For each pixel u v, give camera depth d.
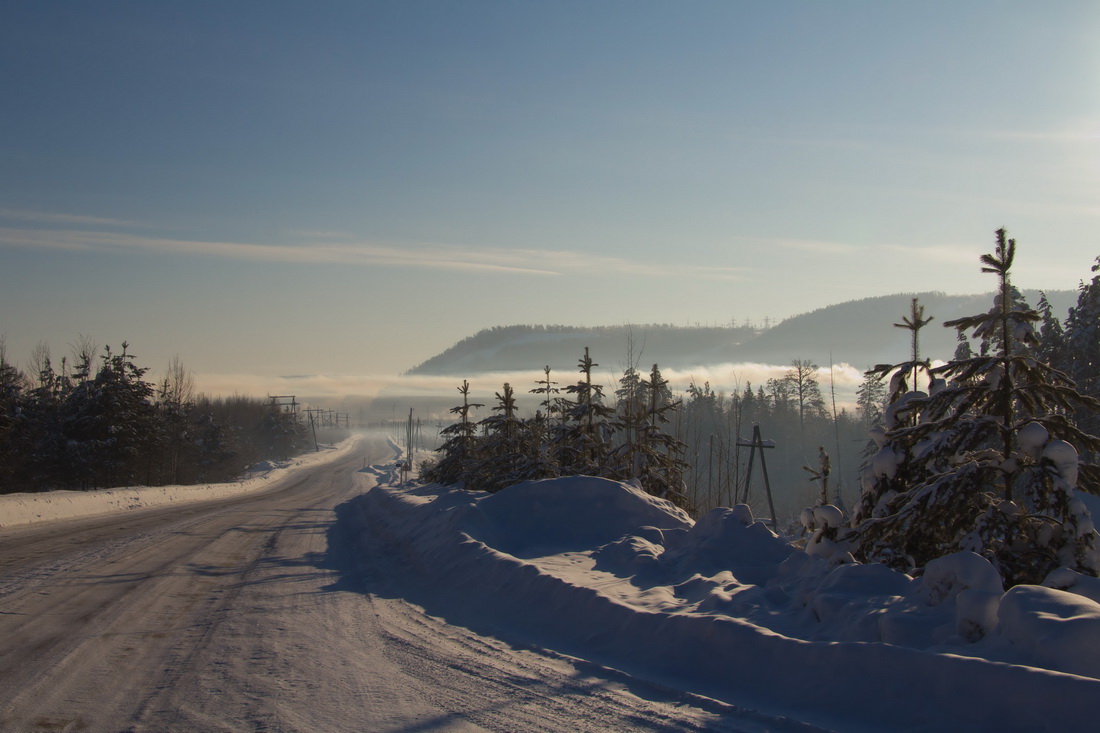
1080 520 6.79
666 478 20.86
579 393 21.02
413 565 12.81
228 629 7.89
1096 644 4.44
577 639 7.19
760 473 70.25
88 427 46.06
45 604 9.09
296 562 13.48
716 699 5.29
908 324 9.09
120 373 47.72
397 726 4.90
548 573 8.86
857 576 6.75
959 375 7.84
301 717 5.11
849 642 5.33
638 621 6.85
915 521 7.62
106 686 5.84
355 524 22.48
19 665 6.42
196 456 71.62
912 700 4.70
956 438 7.54
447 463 29.97
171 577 11.36
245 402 120.19
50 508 22.75
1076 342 31.59
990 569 5.70
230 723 5.00
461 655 6.74
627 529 12.80
